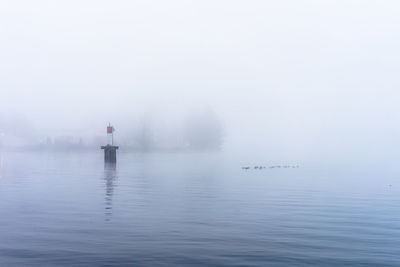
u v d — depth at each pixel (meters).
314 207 21.86
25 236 14.86
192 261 12.09
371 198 25.73
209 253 12.88
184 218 18.53
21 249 13.16
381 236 15.11
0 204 22.31
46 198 24.77
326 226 16.84
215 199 24.81
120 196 25.92
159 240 14.42
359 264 11.90
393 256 12.64
